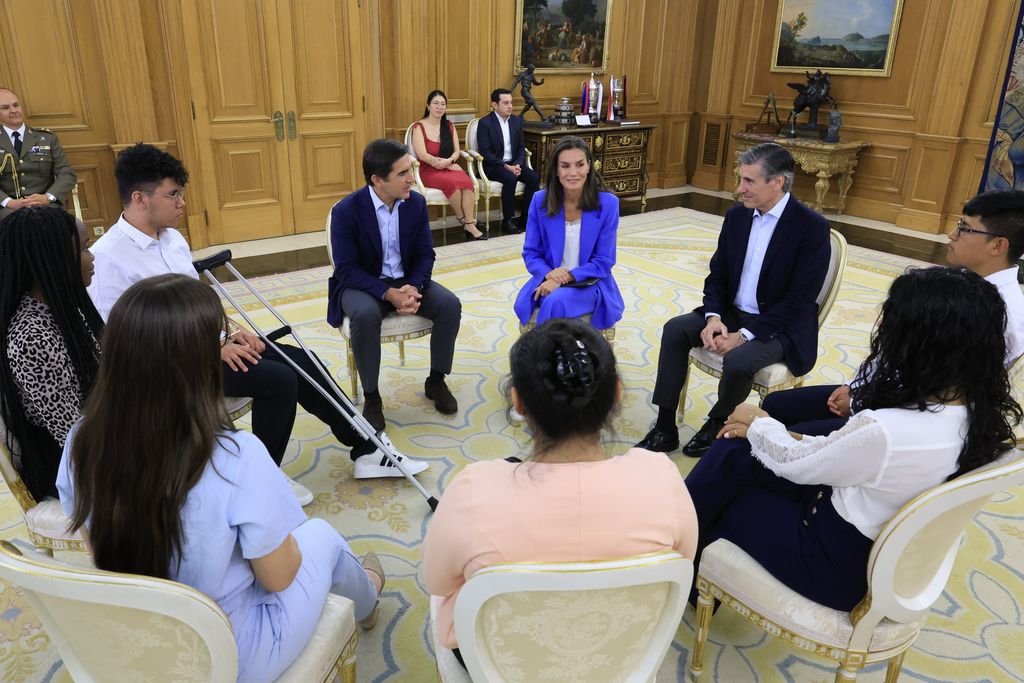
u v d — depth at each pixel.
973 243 2.03
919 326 1.26
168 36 4.88
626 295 4.47
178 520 1.06
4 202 4.23
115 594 0.96
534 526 1.03
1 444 1.58
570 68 6.98
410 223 2.89
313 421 2.95
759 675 1.74
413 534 2.24
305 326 3.84
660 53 7.67
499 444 2.75
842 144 6.50
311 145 5.75
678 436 2.78
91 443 1.06
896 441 1.26
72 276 1.51
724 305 2.76
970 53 5.82
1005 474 1.17
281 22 5.30
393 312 2.90
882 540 1.27
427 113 5.88
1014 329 1.91
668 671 1.74
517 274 4.84
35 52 4.55
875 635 1.40
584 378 1.01
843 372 3.44
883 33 6.41
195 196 5.31
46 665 1.71
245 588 1.20
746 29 7.49
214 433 1.08
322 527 1.48
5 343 1.48
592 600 1.03
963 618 1.92
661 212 6.99
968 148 6.07
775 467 1.47
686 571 1.02
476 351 3.59
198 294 1.06
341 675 1.46
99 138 4.91
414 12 5.77
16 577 0.98
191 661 1.07
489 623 1.06
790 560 1.47
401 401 3.08
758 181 2.51
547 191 3.02
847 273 5.07
